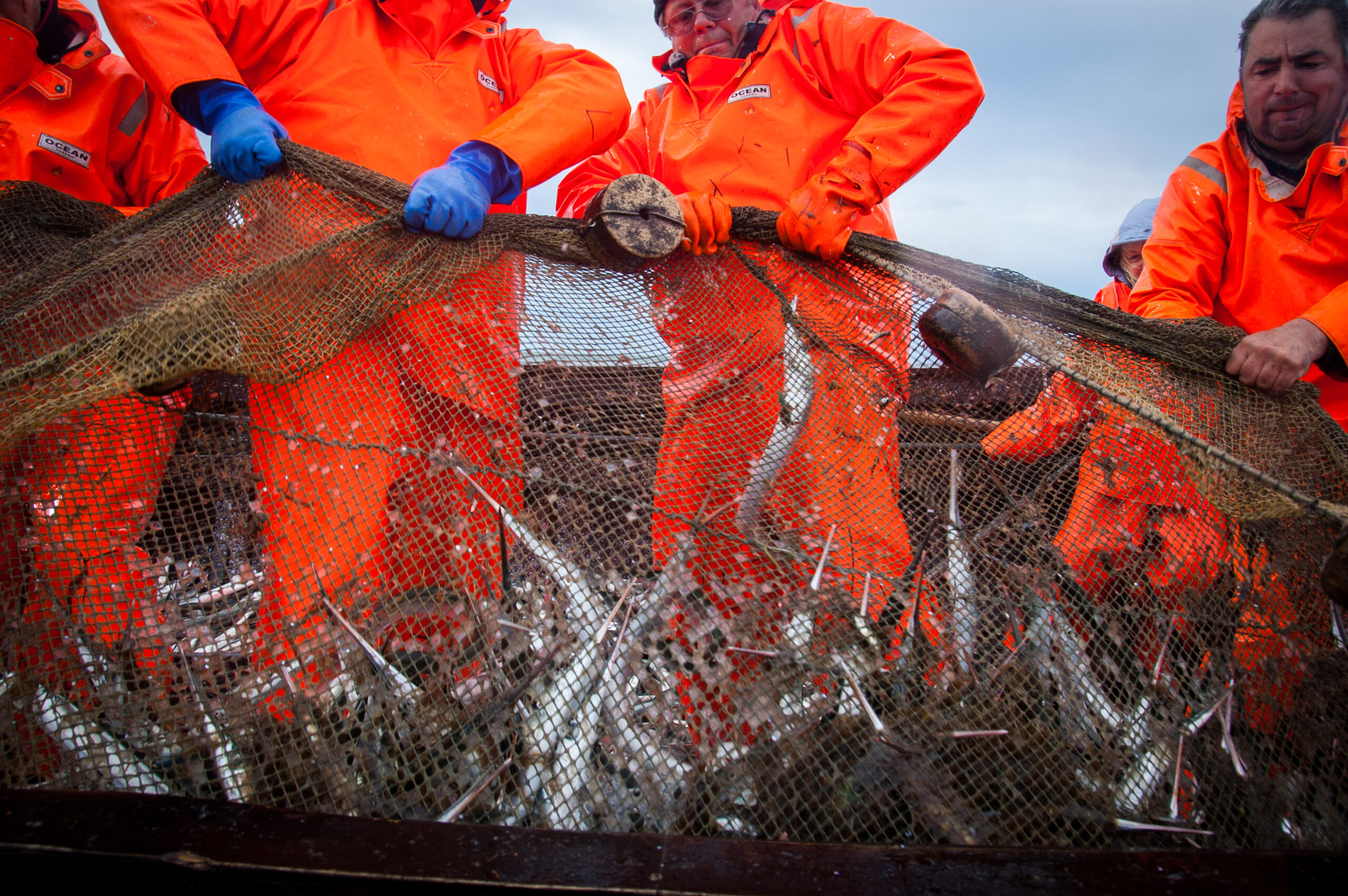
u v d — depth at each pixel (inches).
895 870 52.6
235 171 82.8
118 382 66.4
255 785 64.5
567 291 89.9
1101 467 87.3
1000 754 68.1
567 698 70.4
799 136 109.3
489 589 74.4
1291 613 79.0
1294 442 86.6
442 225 80.6
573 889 49.4
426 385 82.0
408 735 67.2
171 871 49.9
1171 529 84.1
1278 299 106.2
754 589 75.7
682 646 72.5
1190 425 88.5
